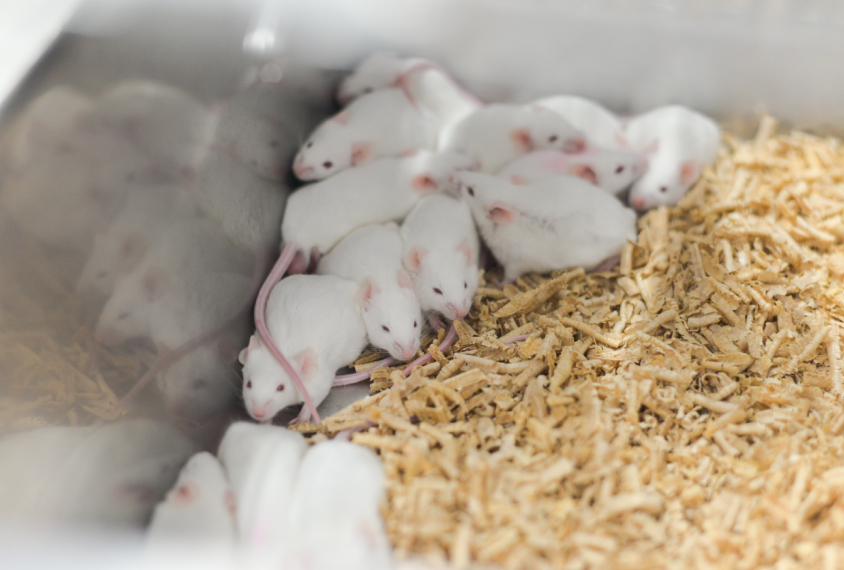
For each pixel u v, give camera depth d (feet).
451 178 1.70
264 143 1.69
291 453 1.50
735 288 1.65
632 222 1.70
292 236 1.67
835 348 1.59
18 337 1.45
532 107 1.78
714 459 1.52
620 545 1.45
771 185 1.76
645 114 1.80
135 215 1.50
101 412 1.50
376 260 1.64
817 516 1.48
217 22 1.61
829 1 1.73
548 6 1.76
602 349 1.61
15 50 1.47
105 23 1.51
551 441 1.52
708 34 1.75
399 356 1.60
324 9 1.74
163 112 1.53
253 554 1.43
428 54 1.81
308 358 1.55
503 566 1.43
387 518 1.46
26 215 1.44
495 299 1.69
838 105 1.78
